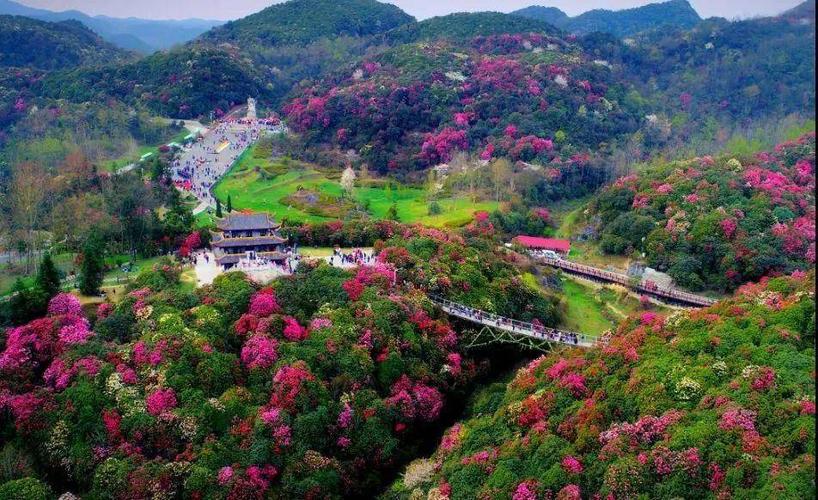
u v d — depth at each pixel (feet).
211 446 257.75
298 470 261.85
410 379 318.86
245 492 245.04
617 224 543.80
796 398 221.87
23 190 476.54
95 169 602.03
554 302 452.35
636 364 272.31
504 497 227.40
